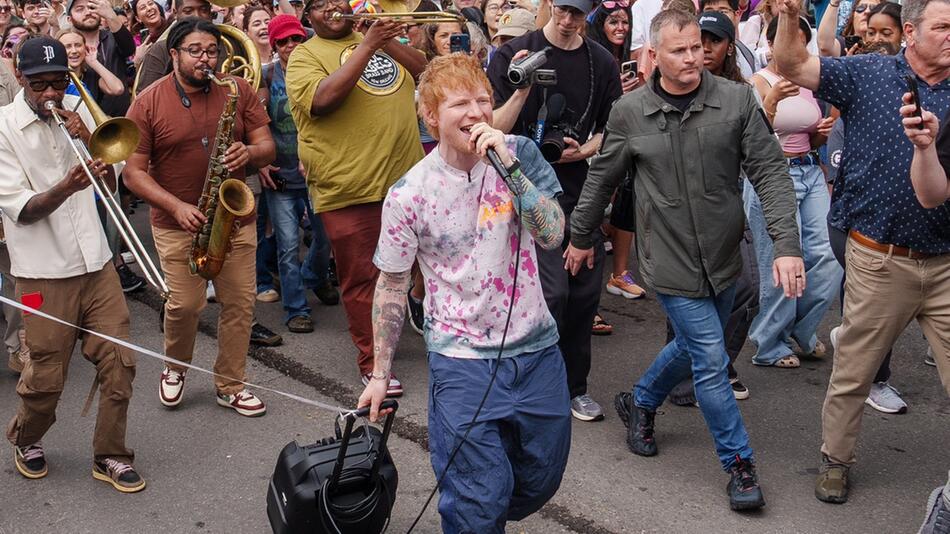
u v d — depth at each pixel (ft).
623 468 15.39
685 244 14.02
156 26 26.04
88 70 24.68
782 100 17.94
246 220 17.10
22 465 15.38
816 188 18.37
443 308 10.96
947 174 12.35
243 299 17.26
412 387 18.25
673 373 15.21
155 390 18.35
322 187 17.58
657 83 14.12
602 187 14.62
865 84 13.34
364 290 17.90
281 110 20.65
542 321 11.07
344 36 17.71
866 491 14.70
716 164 13.89
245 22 23.50
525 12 20.84
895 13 20.75
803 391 17.99
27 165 14.32
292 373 19.15
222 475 15.47
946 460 15.56
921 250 13.30
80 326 14.96
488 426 10.78
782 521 13.94
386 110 17.44
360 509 11.84
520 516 11.80
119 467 15.11
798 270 13.24
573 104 16.89
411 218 10.71
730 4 20.29
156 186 16.38
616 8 22.11
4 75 19.88
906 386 18.20
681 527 13.79
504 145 10.14
